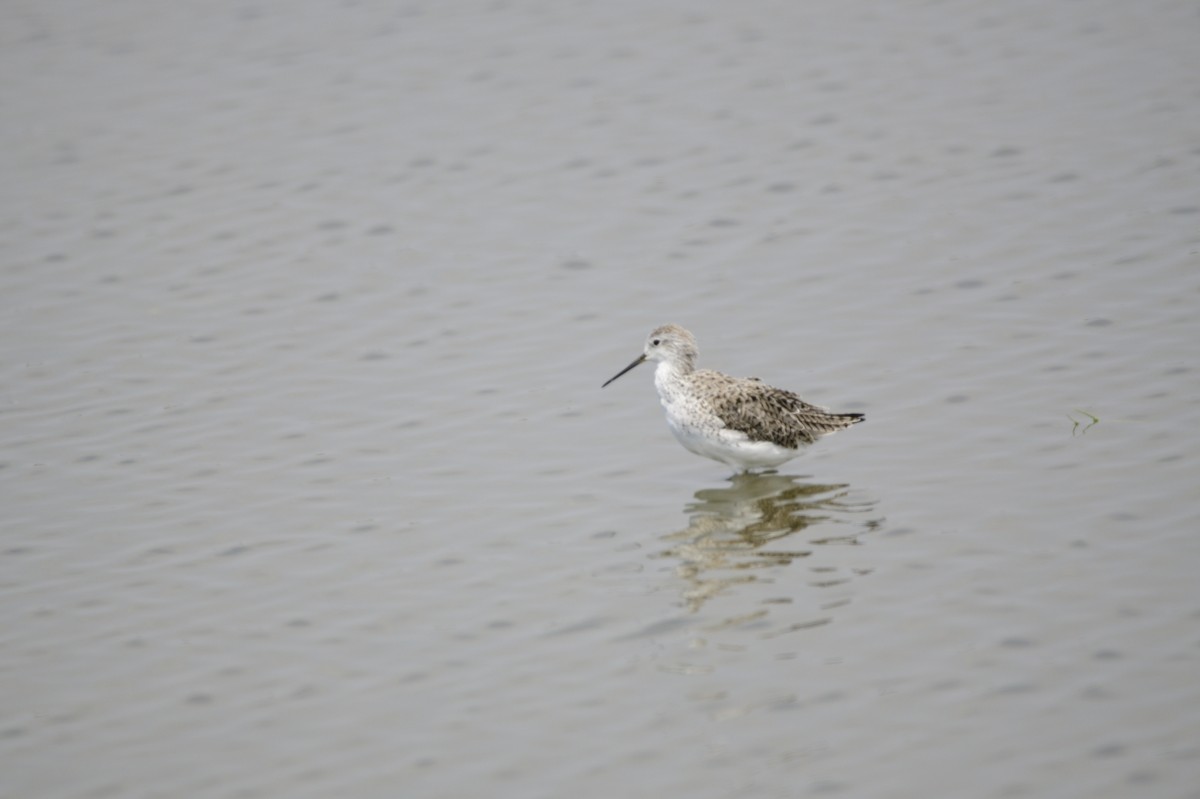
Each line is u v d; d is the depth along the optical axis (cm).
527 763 1122
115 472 1673
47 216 2417
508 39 3022
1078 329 1836
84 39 3128
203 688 1252
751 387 1566
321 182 2497
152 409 1831
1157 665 1171
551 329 2005
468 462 1666
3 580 1445
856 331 1909
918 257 2097
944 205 2244
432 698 1216
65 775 1143
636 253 2206
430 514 1545
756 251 2177
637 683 1211
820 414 1590
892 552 1392
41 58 3047
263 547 1492
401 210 2394
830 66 2784
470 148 2584
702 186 2394
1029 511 1443
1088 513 1425
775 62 2825
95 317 2097
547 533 1490
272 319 2078
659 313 2020
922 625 1259
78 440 1756
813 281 2067
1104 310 1870
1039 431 1606
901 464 1578
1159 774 1047
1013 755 1083
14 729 1207
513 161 2531
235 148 2633
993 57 2747
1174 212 2114
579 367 1897
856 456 1611
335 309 2098
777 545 1427
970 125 2497
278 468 1670
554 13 3144
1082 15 2884
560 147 2569
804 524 1467
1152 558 1331
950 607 1284
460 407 1806
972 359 1798
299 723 1195
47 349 2006
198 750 1168
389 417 1789
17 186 2523
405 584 1405
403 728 1178
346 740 1169
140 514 1574
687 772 1096
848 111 2597
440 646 1295
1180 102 2472
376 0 3284
